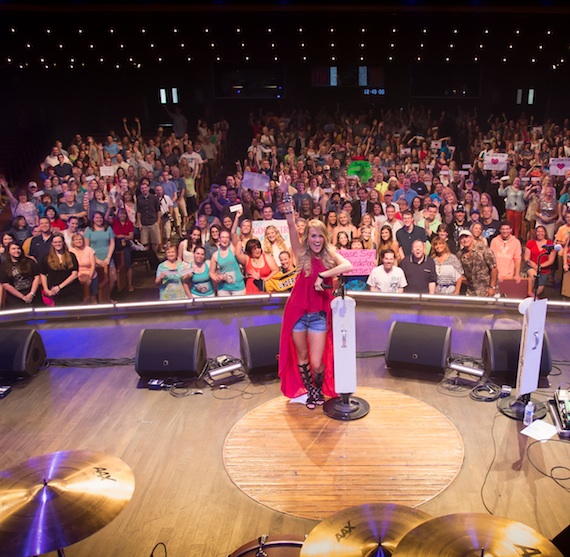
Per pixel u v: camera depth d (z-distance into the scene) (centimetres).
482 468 422
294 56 1702
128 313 753
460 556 228
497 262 796
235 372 582
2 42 1554
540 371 533
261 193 1109
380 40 1694
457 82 1880
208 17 1603
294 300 480
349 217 850
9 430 490
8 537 244
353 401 508
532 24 1659
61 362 616
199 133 1573
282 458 439
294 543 318
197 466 434
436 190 1130
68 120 1783
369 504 282
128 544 359
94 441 471
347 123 1672
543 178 1091
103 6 1501
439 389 537
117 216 960
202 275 773
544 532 360
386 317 707
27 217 1060
